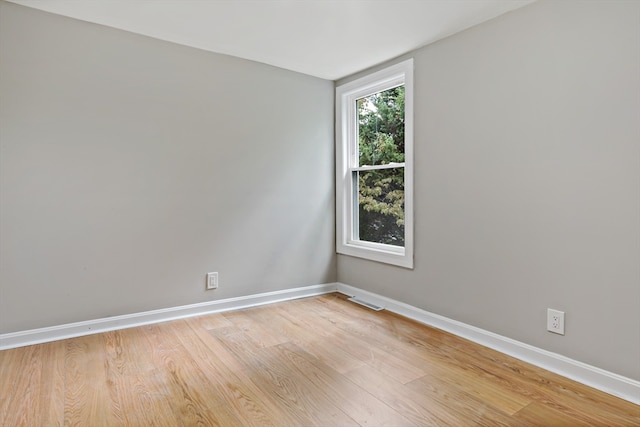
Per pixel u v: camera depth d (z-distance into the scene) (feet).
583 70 6.57
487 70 8.09
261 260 11.15
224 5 7.59
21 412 5.66
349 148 12.38
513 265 7.73
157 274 9.53
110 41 8.71
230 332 8.95
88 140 8.57
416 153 9.77
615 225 6.26
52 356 7.53
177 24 8.49
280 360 7.48
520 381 6.69
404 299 10.28
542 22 7.13
